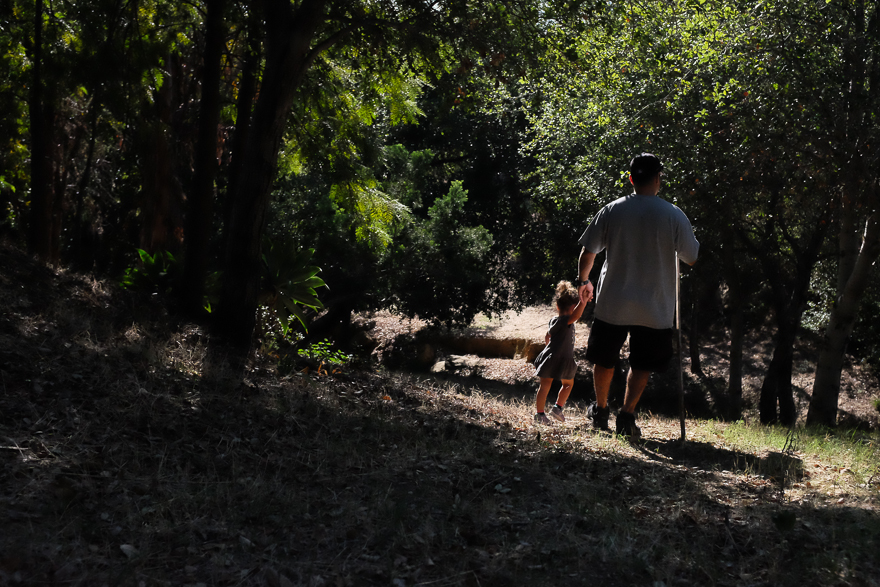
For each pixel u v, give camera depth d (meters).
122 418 3.96
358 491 3.40
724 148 12.25
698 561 2.70
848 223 13.34
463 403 6.96
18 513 2.72
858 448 5.32
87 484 3.08
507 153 24.34
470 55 7.76
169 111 12.65
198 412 4.32
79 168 16.62
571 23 7.75
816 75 11.20
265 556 2.60
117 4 8.49
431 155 18.91
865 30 11.52
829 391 13.34
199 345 6.22
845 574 2.58
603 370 5.77
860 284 12.74
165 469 3.39
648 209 5.25
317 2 6.73
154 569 2.44
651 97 13.00
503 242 23.19
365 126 11.74
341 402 5.54
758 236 16.88
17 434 3.47
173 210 13.69
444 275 18.92
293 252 9.22
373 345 27.72
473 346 28.67
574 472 4.05
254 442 3.99
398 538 2.82
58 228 15.29
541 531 3.01
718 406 21.38
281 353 8.01
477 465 4.08
